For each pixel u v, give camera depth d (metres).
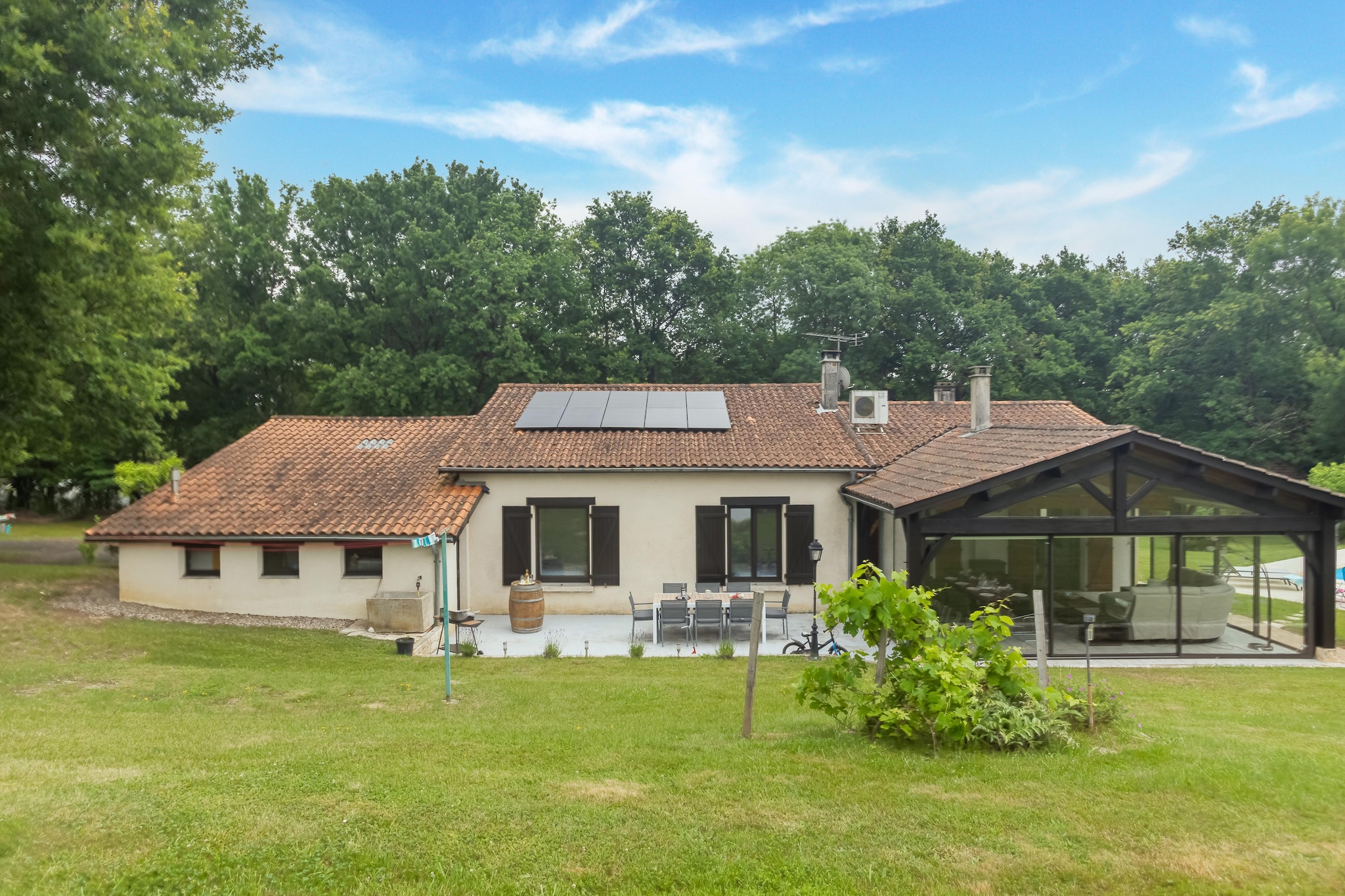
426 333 34.84
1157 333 42.31
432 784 6.22
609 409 20.77
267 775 6.38
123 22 13.41
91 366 18.02
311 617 16.41
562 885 4.67
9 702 9.55
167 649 13.47
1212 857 4.96
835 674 7.98
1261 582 14.30
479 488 17.81
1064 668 13.27
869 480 17.84
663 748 7.60
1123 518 13.85
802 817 5.57
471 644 14.12
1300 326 37.62
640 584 18.16
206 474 18.73
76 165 13.30
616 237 42.03
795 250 43.78
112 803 5.58
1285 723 9.34
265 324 35.75
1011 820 5.52
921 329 40.56
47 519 33.56
